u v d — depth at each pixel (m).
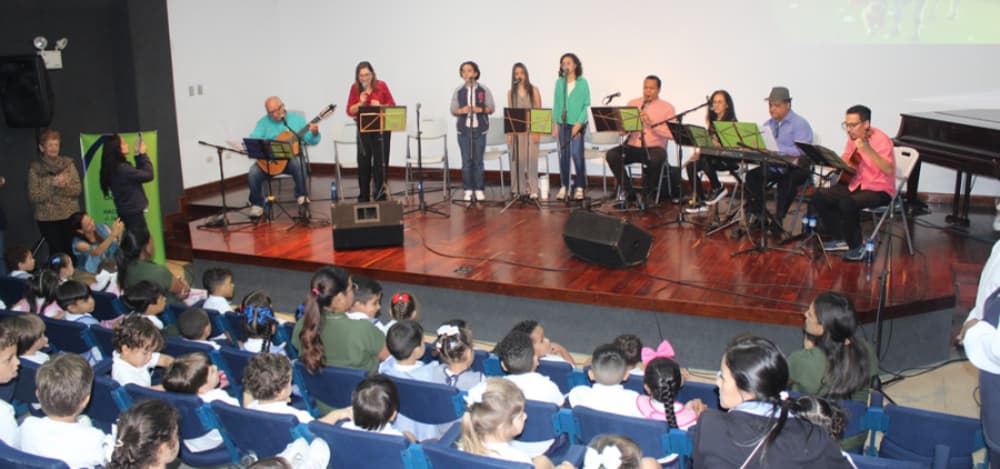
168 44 7.72
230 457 2.98
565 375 3.33
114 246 5.73
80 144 7.09
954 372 4.70
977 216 6.88
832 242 5.72
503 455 2.31
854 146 5.63
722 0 7.88
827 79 7.69
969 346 2.33
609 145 8.05
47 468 2.16
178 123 8.11
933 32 7.23
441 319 5.39
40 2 6.60
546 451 2.82
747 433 1.74
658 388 2.67
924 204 7.03
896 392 4.46
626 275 5.21
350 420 2.76
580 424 2.64
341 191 7.98
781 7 7.68
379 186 7.68
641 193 7.34
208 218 7.23
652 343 4.86
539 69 8.76
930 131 6.50
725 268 5.31
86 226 5.71
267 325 3.53
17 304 4.38
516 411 2.30
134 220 6.13
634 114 6.49
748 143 5.56
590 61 8.52
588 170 8.77
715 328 4.67
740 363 1.87
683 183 7.98
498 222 6.85
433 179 9.41
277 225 6.92
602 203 7.54
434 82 9.23
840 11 7.51
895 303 4.56
